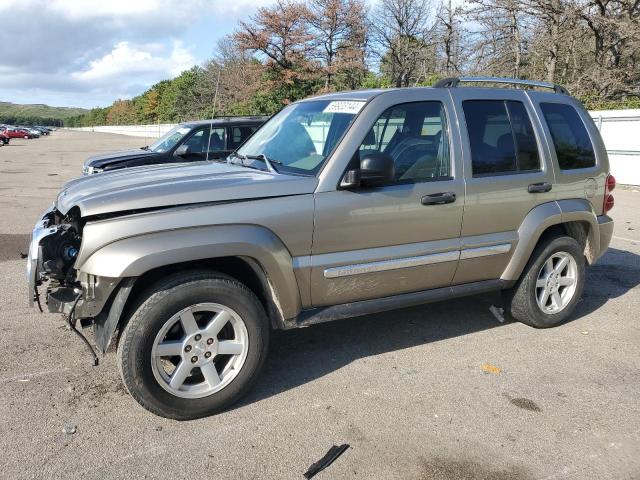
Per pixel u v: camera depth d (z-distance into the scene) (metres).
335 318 3.82
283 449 3.13
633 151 14.94
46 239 3.51
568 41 21.89
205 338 3.38
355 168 3.73
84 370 4.00
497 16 23.47
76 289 3.34
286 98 32.25
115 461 2.99
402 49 35.66
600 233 5.09
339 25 32.56
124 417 3.42
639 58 21.39
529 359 4.30
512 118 4.53
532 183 4.52
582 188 4.90
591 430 3.34
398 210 3.87
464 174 4.16
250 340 3.49
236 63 38.72
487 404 3.63
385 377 3.98
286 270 3.53
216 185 3.44
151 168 4.30
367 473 2.94
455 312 5.28
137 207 3.20
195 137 10.51
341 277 3.77
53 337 4.55
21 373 3.94
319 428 3.34
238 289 3.41
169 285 3.24
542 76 23.73
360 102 3.96
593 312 5.37
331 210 3.63
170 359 3.54
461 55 27.59
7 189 14.12
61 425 3.32
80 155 30.44
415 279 4.11
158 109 83.25
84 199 3.30
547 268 4.83
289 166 3.90
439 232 4.09
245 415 3.48
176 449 3.11
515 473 2.95
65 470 2.91
